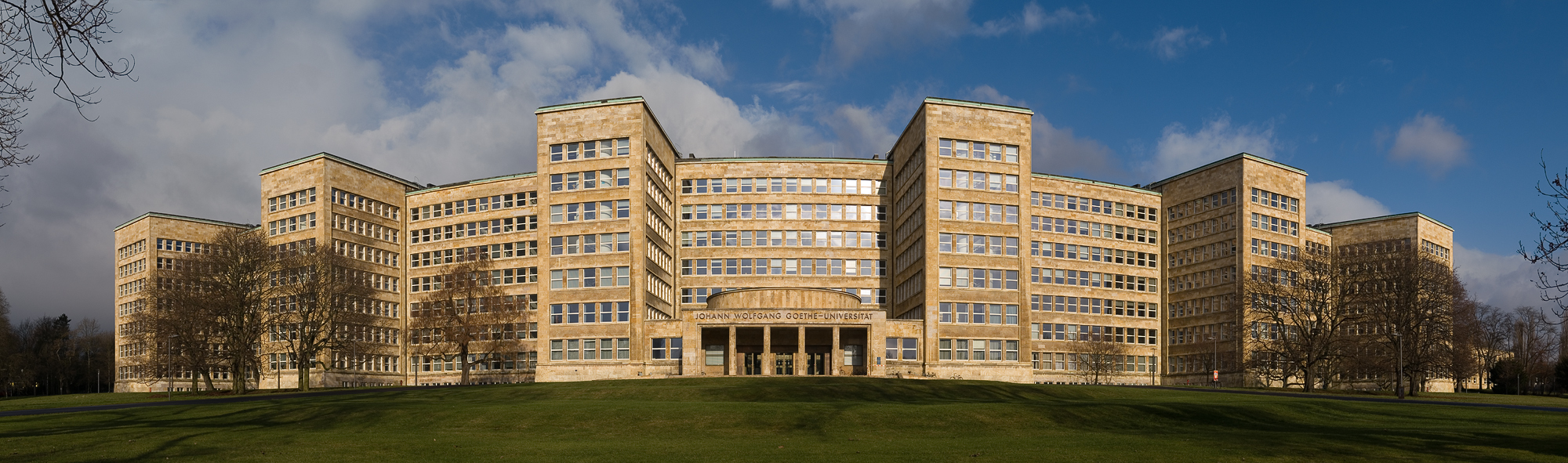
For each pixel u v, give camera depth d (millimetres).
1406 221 151125
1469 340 120125
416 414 52500
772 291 107938
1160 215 140250
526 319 124000
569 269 113000
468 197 131500
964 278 111500
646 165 114312
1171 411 55094
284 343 125750
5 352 150250
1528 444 40344
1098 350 122812
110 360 180750
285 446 39531
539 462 35156
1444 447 39344
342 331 111500
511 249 126562
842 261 128625
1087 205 135000
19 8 17375
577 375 110688
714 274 128125
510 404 57531
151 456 36062
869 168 131000
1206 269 137000
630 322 109938
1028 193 114250
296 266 103688
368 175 133125
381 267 133125
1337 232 158875
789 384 76750
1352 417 58562
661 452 38281
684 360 106812
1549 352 158250
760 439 44938
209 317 96000
